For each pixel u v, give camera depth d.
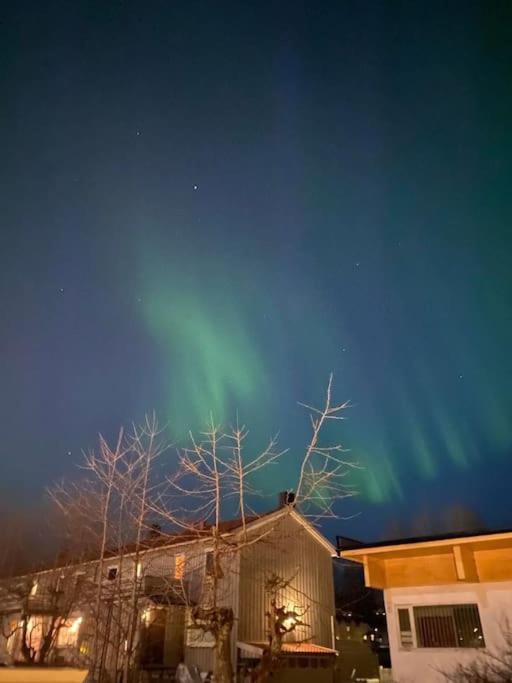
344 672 24.66
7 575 20.22
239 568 20.64
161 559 20.08
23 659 16.52
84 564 17.86
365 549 12.66
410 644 12.40
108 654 17.39
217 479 9.95
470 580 11.66
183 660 19.78
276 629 9.48
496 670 11.09
